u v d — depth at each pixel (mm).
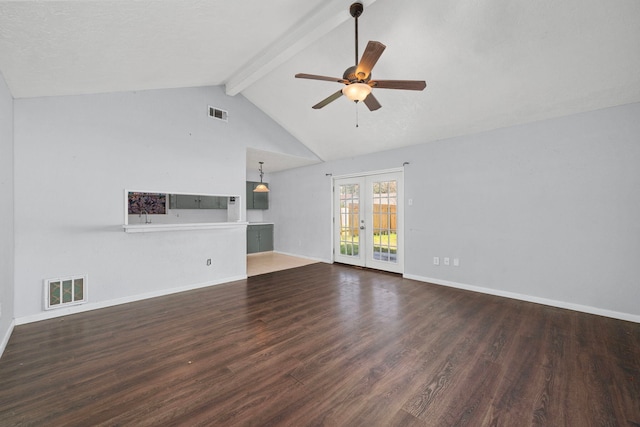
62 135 2975
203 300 3523
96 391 1753
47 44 1953
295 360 2127
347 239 5754
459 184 4055
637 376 1911
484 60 2779
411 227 4613
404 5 2439
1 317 2250
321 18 2469
